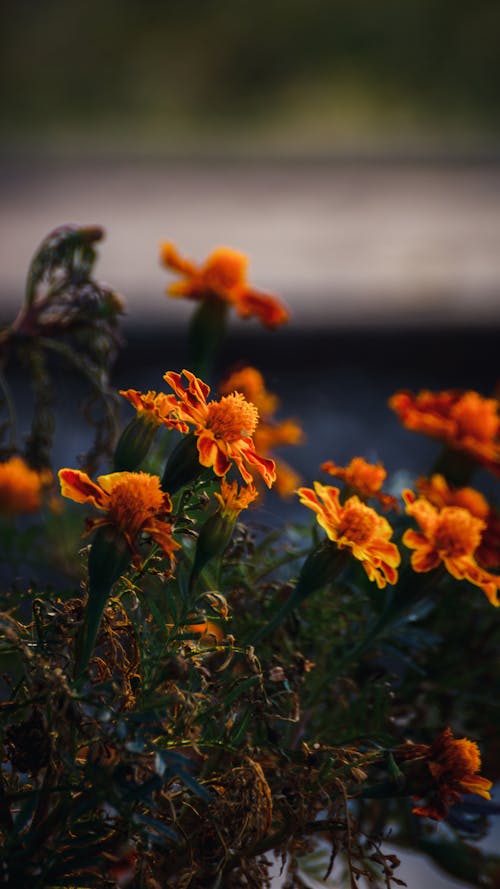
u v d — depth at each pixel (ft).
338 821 3.32
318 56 35.40
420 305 13.26
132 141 30.19
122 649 3.32
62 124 32.42
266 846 3.32
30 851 3.21
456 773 3.34
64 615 3.27
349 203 19.90
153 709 3.22
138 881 3.24
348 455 11.39
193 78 35.06
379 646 3.76
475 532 3.50
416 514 3.51
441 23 35.42
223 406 3.34
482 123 31.22
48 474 4.04
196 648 3.34
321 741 3.55
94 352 3.91
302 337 12.71
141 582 3.60
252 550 3.57
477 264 15.29
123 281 13.70
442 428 4.01
